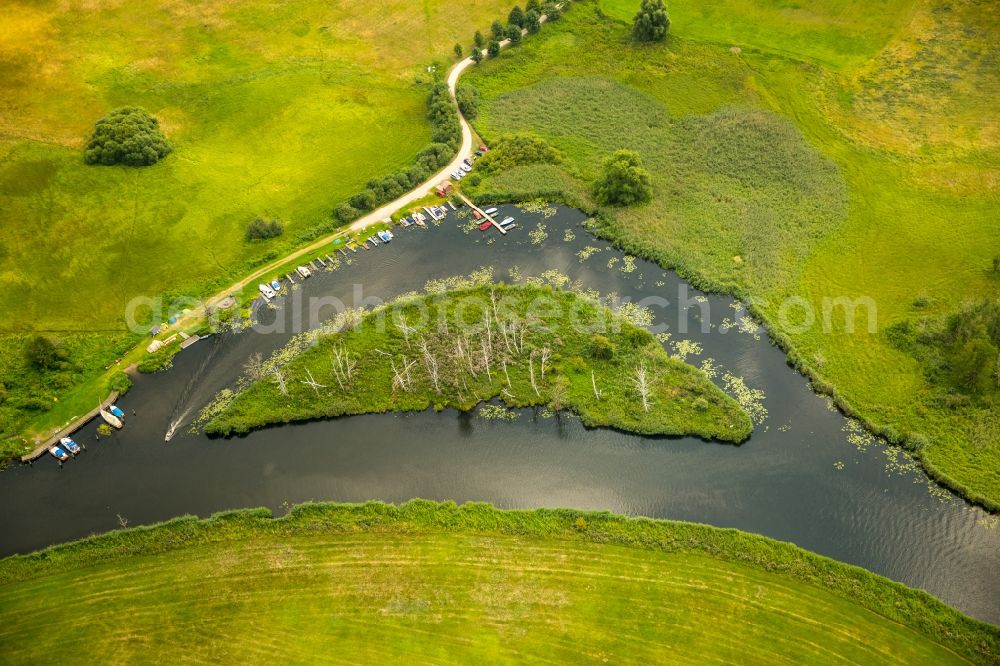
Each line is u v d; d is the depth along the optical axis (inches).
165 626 3659.0
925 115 6318.9
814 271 5182.1
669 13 7780.5
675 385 4527.6
